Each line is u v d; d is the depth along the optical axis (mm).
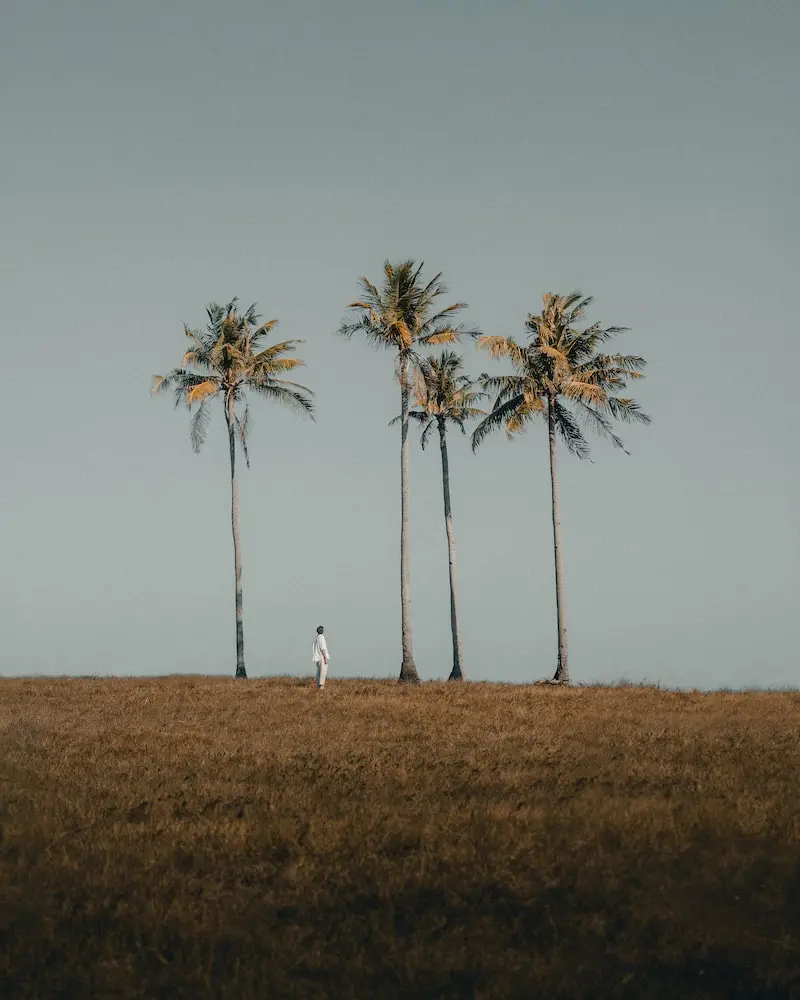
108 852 11289
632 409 46469
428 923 9328
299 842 11828
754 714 27953
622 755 18938
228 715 28328
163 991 8141
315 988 8039
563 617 46031
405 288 47406
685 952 8594
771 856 10602
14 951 8734
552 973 8250
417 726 25062
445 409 54812
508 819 12398
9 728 24500
